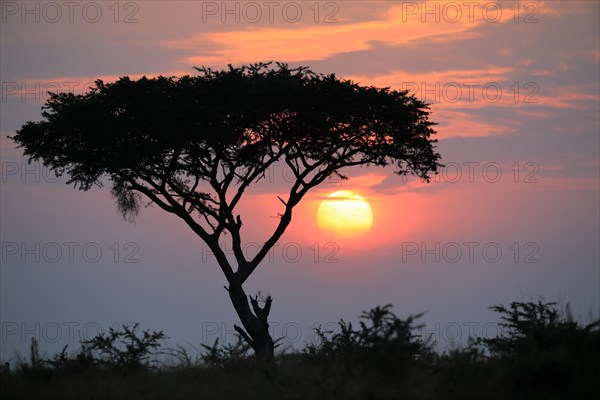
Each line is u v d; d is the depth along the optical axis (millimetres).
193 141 120062
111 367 79250
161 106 118188
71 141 122500
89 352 81562
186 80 126375
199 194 126000
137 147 119438
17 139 122750
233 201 126250
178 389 63969
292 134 122875
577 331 69750
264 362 77000
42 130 121062
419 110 126625
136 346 83812
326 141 123875
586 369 61312
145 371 77375
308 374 64250
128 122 118438
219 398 61188
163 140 119812
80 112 118562
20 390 66562
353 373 62469
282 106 119938
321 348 84812
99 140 121938
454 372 62062
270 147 124438
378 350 65250
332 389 58656
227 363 80438
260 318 121188
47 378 70938
